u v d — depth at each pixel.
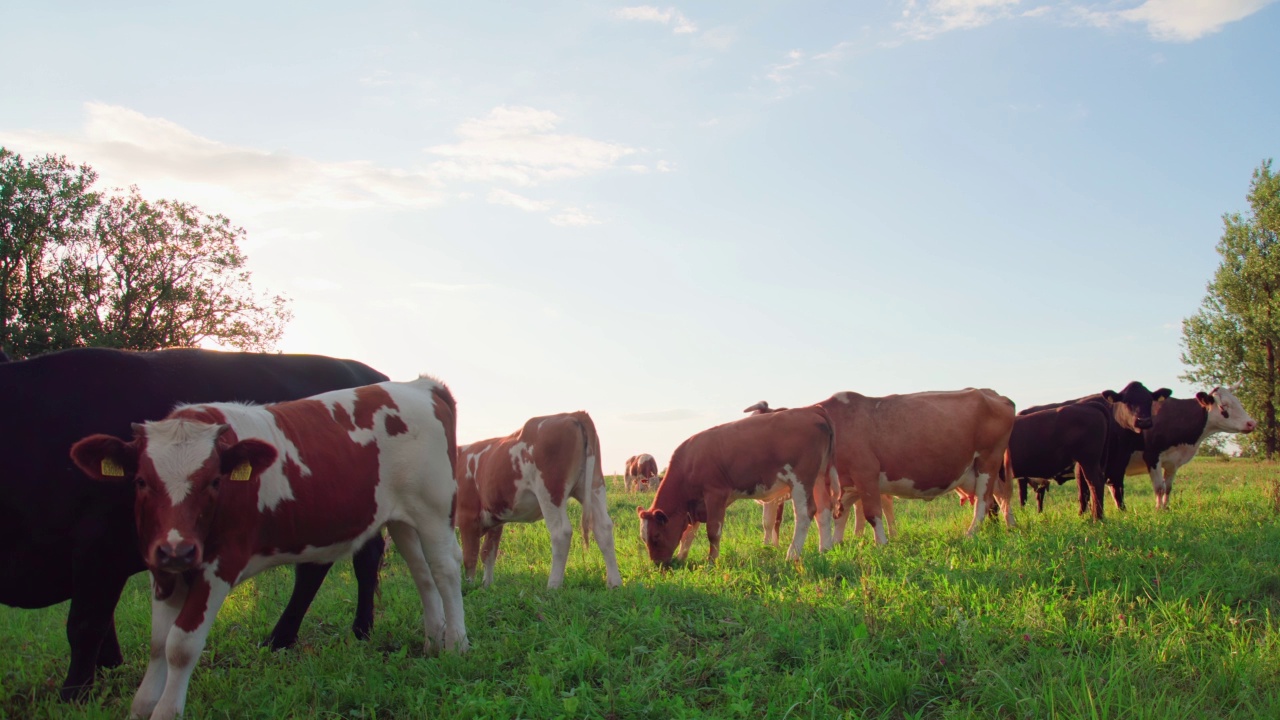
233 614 8.34
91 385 6.13
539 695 5.14
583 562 11.83
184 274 32.72
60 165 30.73
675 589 8.20
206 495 4.95
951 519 15.20
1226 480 22.39
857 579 8.60
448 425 6.82
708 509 12.18
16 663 6.70
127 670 6.36
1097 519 12.45
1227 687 5.17
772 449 11.80
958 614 6.46
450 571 6.61
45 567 5.88
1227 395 16.47
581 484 10.21
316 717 5.11
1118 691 4.89
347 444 6.09
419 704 5.25
